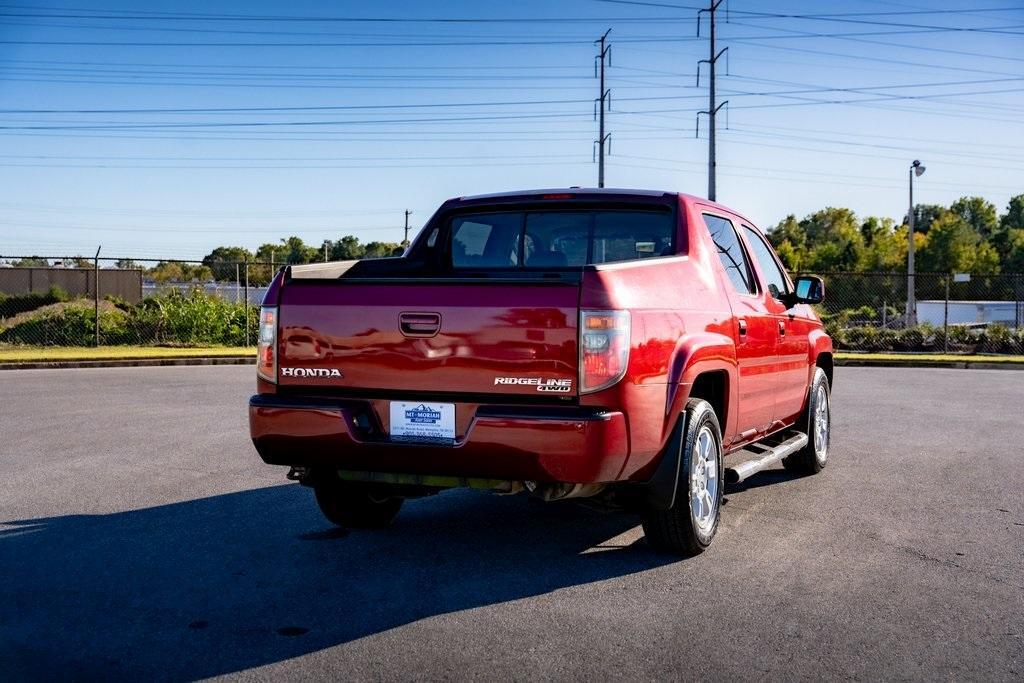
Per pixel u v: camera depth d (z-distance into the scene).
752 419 6.04
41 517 5.86
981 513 6.14
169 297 25.30
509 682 3.37
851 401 13.02
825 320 28.16
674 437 4.75
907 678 3.43
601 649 3.69
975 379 17.00
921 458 8.30
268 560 4.95
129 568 4.79
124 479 7.05
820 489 6.93
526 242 5.91
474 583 4.56
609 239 5.71
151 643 3.75
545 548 5.23
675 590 4.46
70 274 35.03
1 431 9.37
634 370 4.32
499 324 4.30
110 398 12.34
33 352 20.50
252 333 24.36
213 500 6.38
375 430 4.52
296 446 4.62
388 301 4.47
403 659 3.59
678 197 5.56
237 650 3.68
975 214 159.75
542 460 4.21
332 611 4.14
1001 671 3.50
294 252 77.56
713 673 3.46
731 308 5.58
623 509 4.95
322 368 4.60
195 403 11.80
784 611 4.16
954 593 4.43
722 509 6.24
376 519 5.57
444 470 4.42
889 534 5.57
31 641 3.76
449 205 6.12
